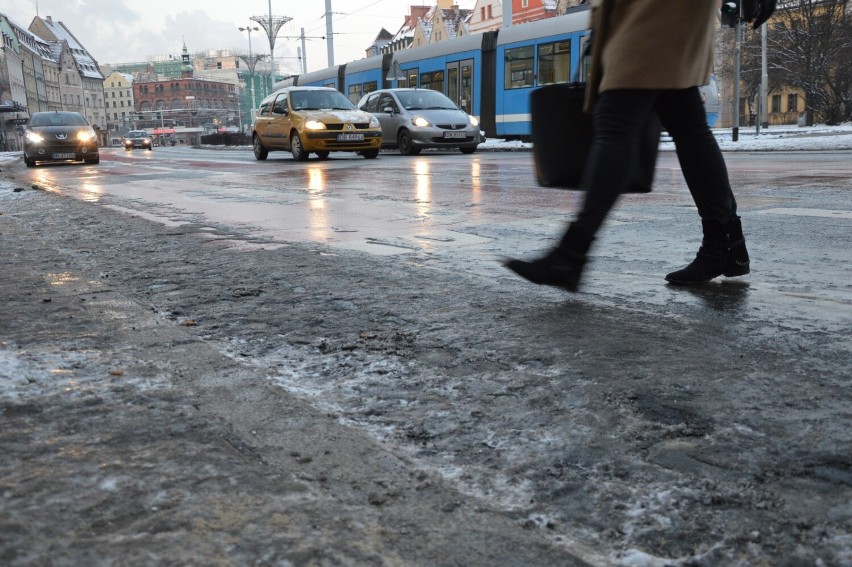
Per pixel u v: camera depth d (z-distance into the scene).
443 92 27.28
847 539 1.31
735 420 1.85
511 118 24.31
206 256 4.50
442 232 5.41
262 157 20.67
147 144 59.28
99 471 1.52
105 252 4.74
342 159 19.14
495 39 24.84
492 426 1.84
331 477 1.54
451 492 1.48
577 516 1.41
